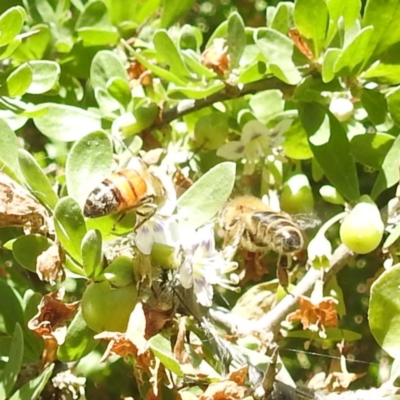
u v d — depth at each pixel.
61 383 0.22
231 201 0.24
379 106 0.24
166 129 0.25
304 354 0.26
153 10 0.26
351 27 0.24
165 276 0.21
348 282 0.26
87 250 0.20
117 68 0.25
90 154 0.21
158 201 0.21
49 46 0.26
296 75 0.24
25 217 0.20
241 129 0.25
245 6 0.29
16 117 0.24
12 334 0.22
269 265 0.26
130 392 0.25
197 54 0.25
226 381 0.20
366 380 0.26
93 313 0.20
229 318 0.21
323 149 0.23
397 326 0.20
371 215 0.22
